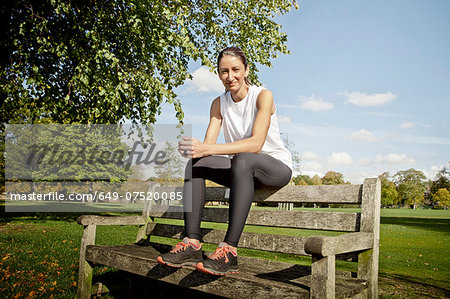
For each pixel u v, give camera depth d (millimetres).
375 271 1816
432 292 3834
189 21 10422
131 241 7793
